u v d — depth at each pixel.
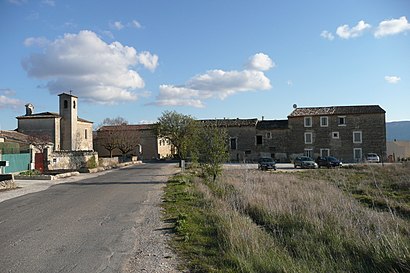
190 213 10.97
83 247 7.39
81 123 58.03
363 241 7.41
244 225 8.21
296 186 19.22
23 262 6.39
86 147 59.81
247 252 6.42
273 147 57.47
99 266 6.19
